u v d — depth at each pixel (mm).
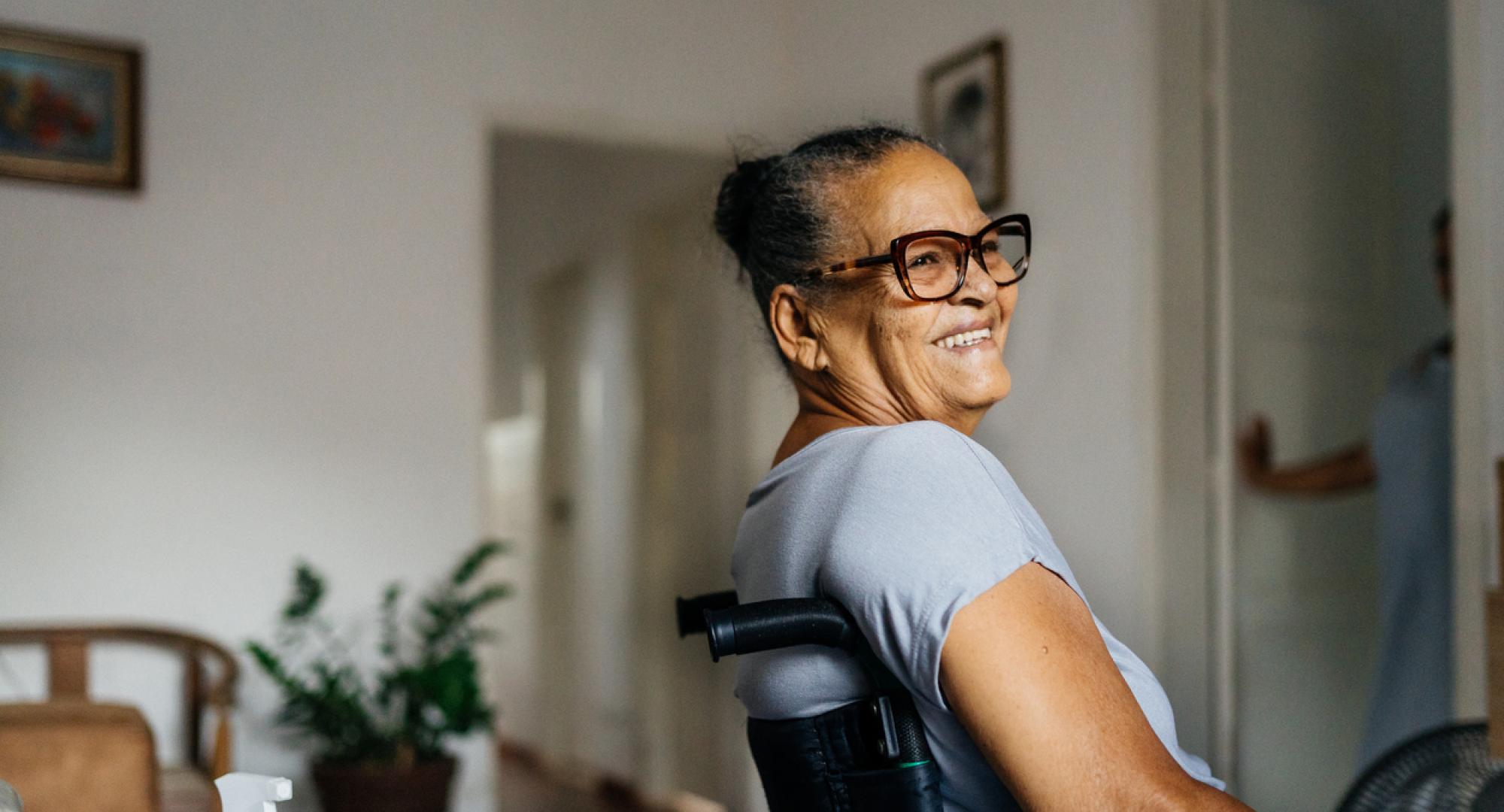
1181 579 2850
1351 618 3061
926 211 908
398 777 3289
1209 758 2787
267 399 3619
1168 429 2895
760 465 4215
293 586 3609
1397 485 2760
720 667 4312
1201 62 2879
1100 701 709
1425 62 3148
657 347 4871
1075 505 3117
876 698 780
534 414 5824
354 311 3732
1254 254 2920
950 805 812
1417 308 3156
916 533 746
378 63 3812
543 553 5742
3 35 3377
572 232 5461
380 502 3729
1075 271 3137
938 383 911
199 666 3389
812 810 822
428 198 3842
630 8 4176
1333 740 2994
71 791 1863
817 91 4203
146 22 3553
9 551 3338
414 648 3746
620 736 4949
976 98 3439
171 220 3545
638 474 4840
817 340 957
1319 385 3025
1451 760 1240
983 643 713
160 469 3498
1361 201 3139
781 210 957
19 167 3371
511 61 3990
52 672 3254
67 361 3422
